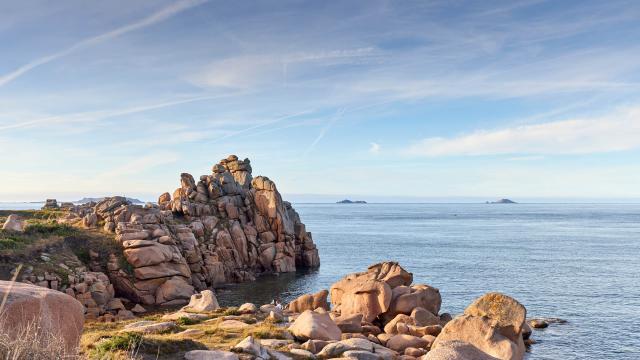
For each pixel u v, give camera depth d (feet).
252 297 207.41
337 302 137.49
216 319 98.63
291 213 316.40
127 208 228.43
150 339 57.67
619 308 175.94
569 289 212.23
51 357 29.91
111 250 195.31
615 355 121.29
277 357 64.28
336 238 485.56
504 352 80.12
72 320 41.22
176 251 203.82
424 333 100.68
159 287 189.16
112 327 97.19
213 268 237.04
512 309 87.71
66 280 165.58
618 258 320.91
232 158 339.98
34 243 179.83
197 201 281.13
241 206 293.64
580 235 529.45
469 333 85.51
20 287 39.93
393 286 131.75
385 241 451.12
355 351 71.20
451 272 260.42
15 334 33.27
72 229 207.72
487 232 578.25
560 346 128.47
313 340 76.33
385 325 117.70
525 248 385.50
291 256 286.66
